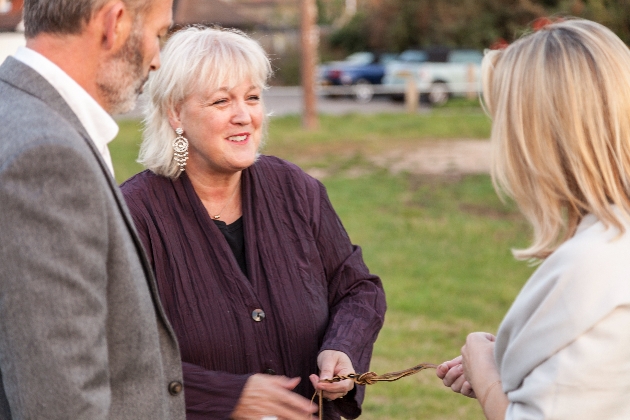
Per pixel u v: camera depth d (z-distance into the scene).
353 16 33.19
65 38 1.66
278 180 2.41
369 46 32.19
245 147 2.26
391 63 24.58
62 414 1.48
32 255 1.47
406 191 10.72
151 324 1.71
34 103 1.60
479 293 6.34
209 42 2.26
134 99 1.77
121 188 2.29
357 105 23.19
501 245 7.90
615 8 7.96
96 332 1.53
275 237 2.33
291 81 28.59
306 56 17.06
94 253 1.54
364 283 2.46
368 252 7.62
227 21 24.02
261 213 2.33
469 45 26.75
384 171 12.16
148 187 2.27
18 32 11.94
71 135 1.57
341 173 12.12
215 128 2.22
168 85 2.25
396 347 5.18
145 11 1.71
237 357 2.19
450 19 27.83
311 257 2.36
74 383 1.49
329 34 33.31
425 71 22.97
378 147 14.73
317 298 2.33
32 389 1.48
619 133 1.55
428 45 28.72
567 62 1.57
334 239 2.45
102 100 1.73
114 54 1.69
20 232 1.48
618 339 1.46
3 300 1.49
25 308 1.47
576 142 1.55
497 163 1.68
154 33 1.74
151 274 1.75
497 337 1.69
